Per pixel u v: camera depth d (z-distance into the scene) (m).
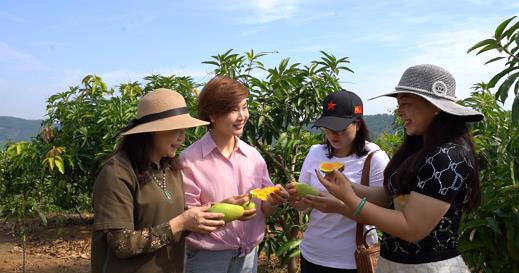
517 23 2.47
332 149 2.82
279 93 4.23
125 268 2.15
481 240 2.90
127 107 7.46
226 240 2.58
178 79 6.80
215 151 2.64
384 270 2.13
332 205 2.13
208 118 2.59
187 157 2.62
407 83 2.02
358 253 2.54
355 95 2.73
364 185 2.62
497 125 3.86
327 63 4.31
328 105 2.70
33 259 6.61
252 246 2.70
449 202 1.86
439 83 1.97
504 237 2.84
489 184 3.21
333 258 2.68
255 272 2.78
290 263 4.39
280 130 4.32
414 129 2.04
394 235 1.92
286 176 4.25
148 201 2.18
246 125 4.15
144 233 2.11
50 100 8.26
